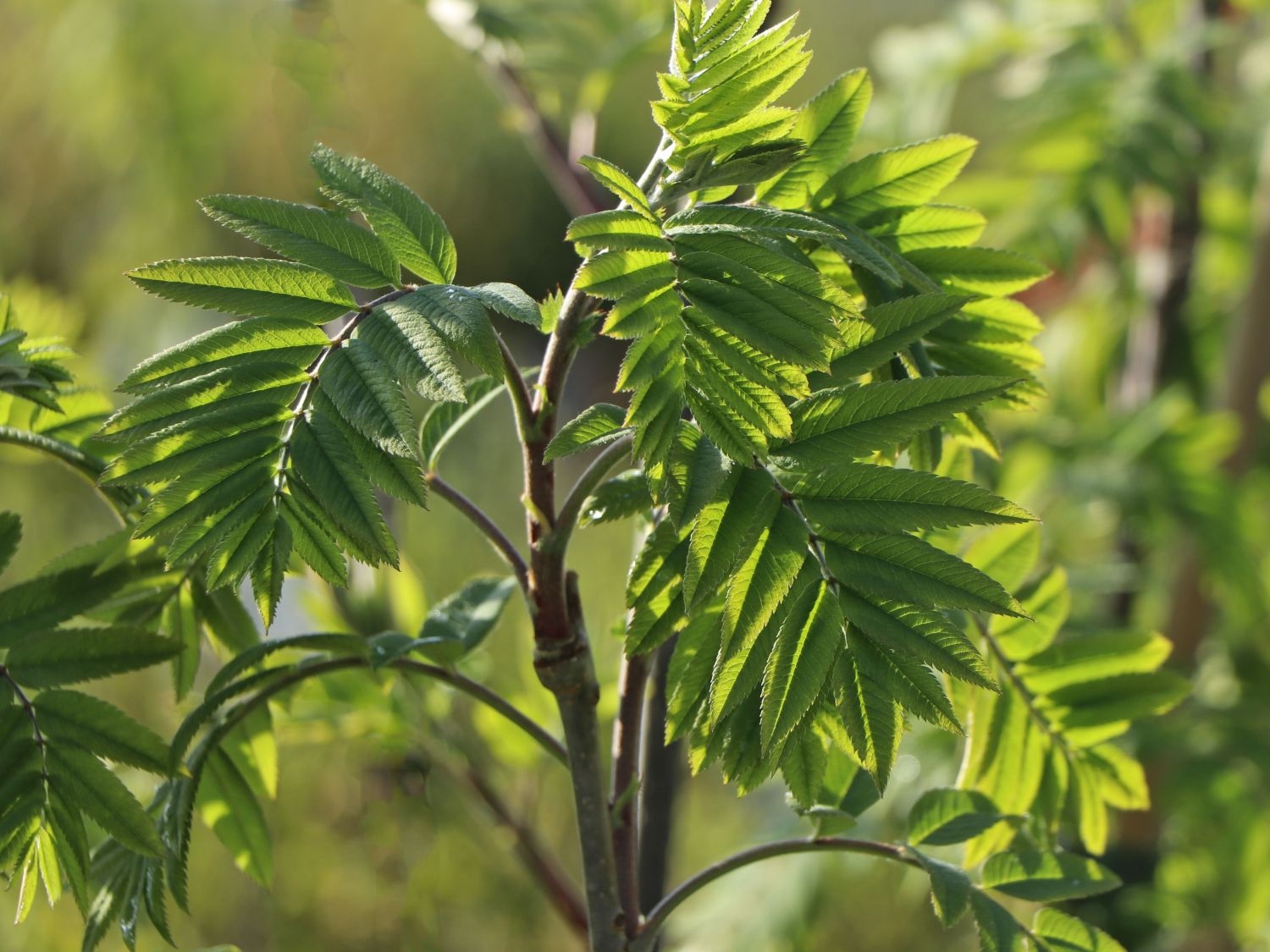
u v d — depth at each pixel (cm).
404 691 134
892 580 88
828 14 594
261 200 91
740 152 90
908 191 96
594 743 96
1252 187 200
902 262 94
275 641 98
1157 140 178
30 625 98
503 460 344
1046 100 186
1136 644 103
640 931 98
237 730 103
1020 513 88
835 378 91
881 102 207
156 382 88
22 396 97
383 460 87
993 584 87
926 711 88
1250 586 182
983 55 201
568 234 86
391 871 143
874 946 276
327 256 90
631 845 98
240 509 88
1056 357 220
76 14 227
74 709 96
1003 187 189
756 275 86
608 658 144
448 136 497
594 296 89
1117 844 170
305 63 127
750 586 88
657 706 111
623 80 528
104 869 100
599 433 90
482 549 308
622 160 532
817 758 92
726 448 88
